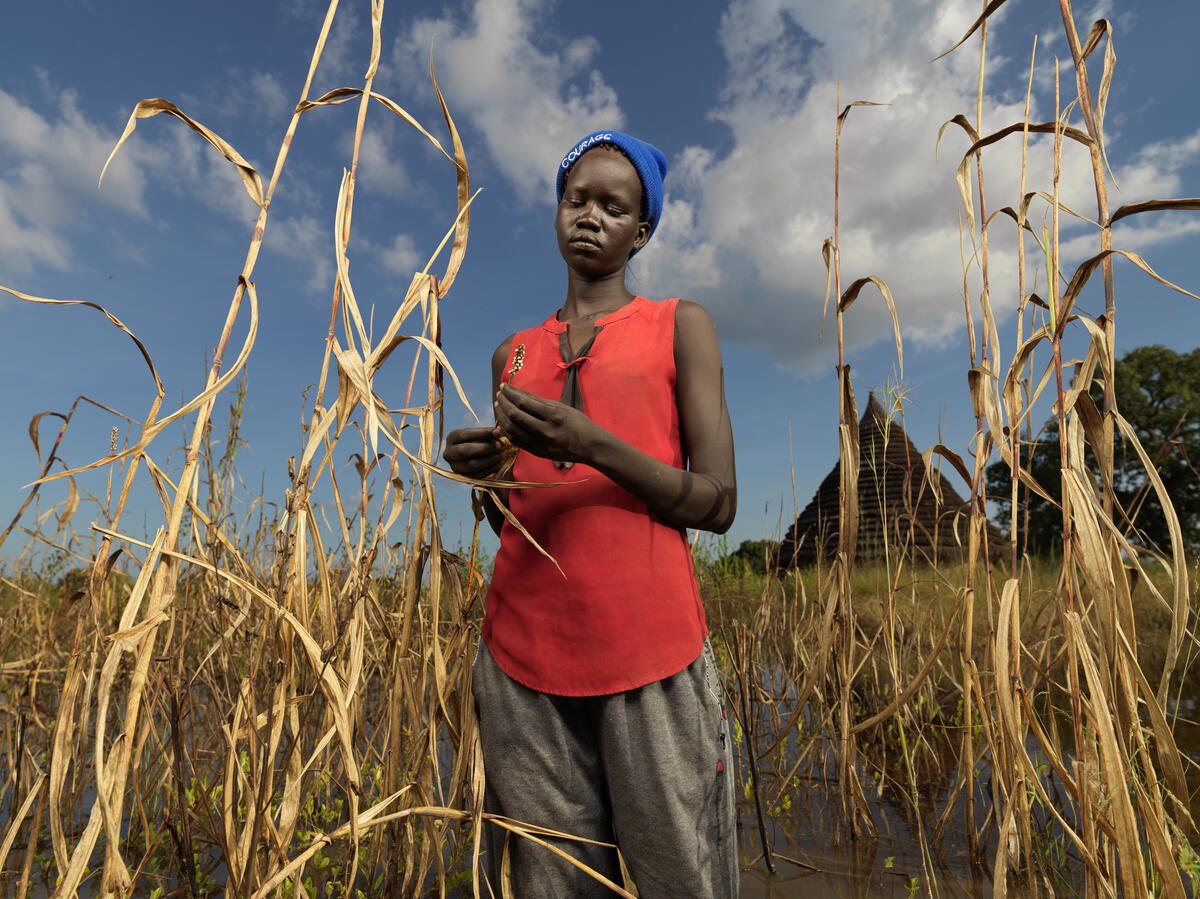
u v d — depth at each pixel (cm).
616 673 112
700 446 121
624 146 134
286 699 116
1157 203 118
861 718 300
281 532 120
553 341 135
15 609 287
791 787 260
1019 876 171
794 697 336
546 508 121
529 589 120
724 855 117
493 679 122
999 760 151
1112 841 120
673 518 113
